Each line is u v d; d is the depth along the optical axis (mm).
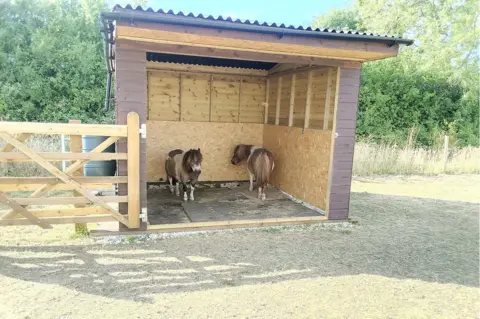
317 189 5625
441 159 11062
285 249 4172
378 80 13695
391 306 2994
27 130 3605
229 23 3416
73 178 3887
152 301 2879
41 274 3264
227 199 6266
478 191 8281
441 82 14656
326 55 4398
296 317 2748
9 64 11273
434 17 16781
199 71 7324
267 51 4258
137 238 4203
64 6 12742
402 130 13875
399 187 8508
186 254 3875
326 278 3465
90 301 2842
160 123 7180
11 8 11516
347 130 4992
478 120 14766
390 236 4844
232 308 2832
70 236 4195
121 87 3949
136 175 4066
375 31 16938
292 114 6566
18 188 3771
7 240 4035
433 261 4039
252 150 6938
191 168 5715
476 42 15352
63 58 11586
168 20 3248
